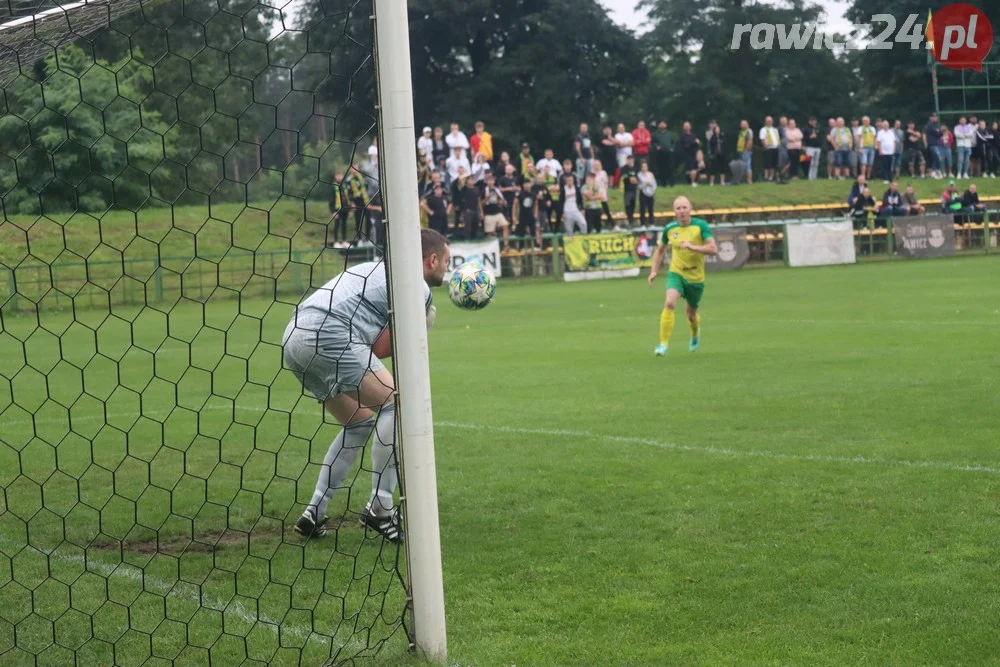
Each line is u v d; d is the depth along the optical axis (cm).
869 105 6384
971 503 702
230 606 548
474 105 5588
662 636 495
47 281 2897
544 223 3675
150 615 538
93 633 497
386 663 466
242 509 754
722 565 593
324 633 507
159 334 2202
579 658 471
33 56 611
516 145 5606
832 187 4756
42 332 2302
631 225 3984
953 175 4900
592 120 5806
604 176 3709
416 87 5728
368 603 548
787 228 3784
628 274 3619
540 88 5575
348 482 822
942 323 1878
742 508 707
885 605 523
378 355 707
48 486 844
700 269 1573
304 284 3036
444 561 615
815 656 466
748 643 483
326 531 694
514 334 1978
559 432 1002
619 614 523
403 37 457
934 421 987
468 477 823
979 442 888
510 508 730
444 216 3516
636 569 592
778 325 1947
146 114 1862
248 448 985
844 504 709
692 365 1449
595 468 841
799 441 917
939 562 584
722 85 6328
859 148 4797
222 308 2753
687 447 910
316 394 677
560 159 5862
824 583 557
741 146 4825
